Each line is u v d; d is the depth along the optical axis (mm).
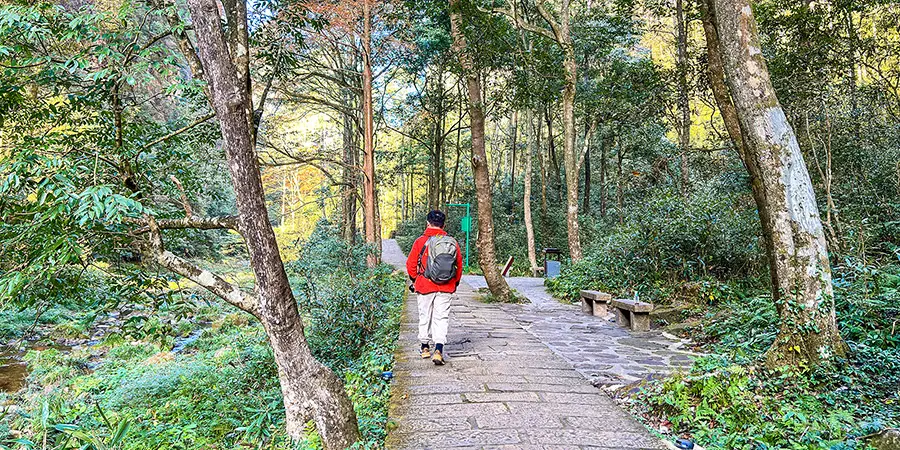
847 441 3510
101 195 3242
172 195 5129
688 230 9406
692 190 12805
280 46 8055
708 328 6930
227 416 5719
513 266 22781
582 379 4980
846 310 5656
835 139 10242
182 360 8914
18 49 3861
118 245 4203
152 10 4434
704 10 7168
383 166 26766
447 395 4445
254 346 8750
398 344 6383
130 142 4641
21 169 3525
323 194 28969
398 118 23047
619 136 21469
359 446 3486
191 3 3459
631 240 10477
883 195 9305
